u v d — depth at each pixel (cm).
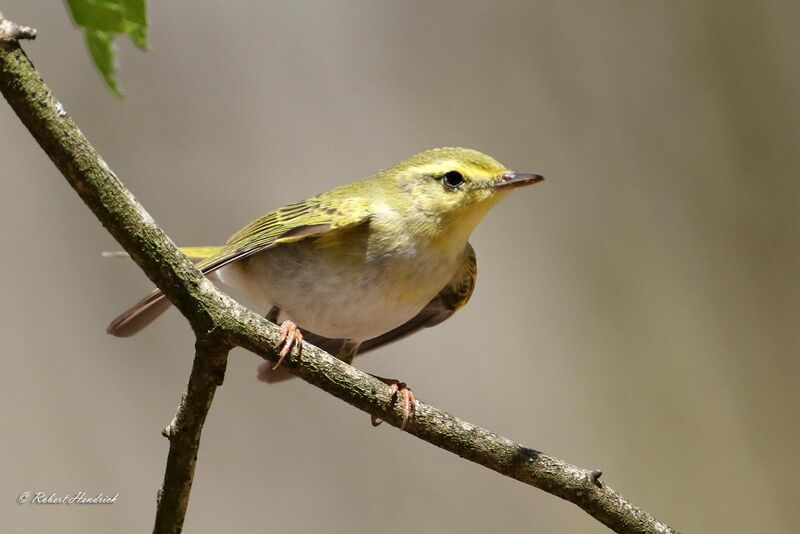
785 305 1346
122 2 308
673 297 1372
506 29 1391
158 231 503
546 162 1376
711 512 1282
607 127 1379
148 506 1138
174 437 545
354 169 1314
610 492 597
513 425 1311
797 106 1344
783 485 1295
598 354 1361
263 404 1248
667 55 1374
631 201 1384
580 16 1385
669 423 1329
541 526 1248
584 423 1324
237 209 1255
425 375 1334
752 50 1351
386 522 1212
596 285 1384
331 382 573
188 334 1245
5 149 1230
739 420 1333
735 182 1363
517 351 1358
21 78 438
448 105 1370
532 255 1399
